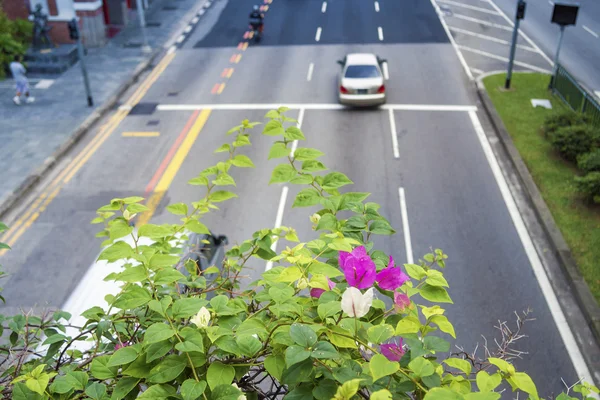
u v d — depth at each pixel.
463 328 9.85
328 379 2.07
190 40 27.52
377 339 2.19
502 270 11.35
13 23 24.41
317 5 32.56
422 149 16.69
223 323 2.36
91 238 13.02
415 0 33.19
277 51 25.70
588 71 22.80
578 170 14.84
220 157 16.45
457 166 15.64
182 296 2.93
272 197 14.10
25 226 13.54
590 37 26.80
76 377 2.25
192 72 23.50
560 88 19.70
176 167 16.05
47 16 25.22
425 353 2.16
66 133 18.00
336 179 3.04
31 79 22.64
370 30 28.25
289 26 29.19
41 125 18.62
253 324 2.23
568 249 11.60
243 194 14.29
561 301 10.45
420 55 24.62
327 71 23.09
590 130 15.10
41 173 15.65
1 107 20.14
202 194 14.61
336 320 2.39
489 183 14.72
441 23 29.03
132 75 22.94
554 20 19.41
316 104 20.03
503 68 22.91
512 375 1.99
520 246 12.12
